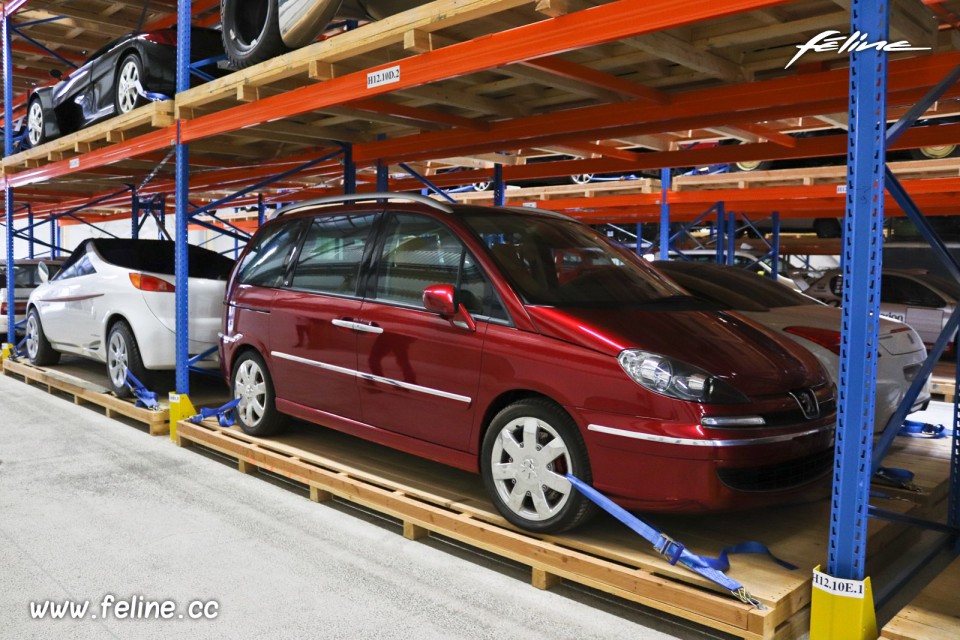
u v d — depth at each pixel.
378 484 4.28
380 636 2.93
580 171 8.68
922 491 4.19
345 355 4.39
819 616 2.72
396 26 3.91
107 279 6.70
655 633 2.99
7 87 9.76
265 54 5.19
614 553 3.23
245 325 5.20
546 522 3.41
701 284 6.02
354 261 4.53
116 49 7.32
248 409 5.27
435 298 3.69
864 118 2.57
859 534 2.65
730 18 4.04
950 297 10.20
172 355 6.32
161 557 3.65
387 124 7.05
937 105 5.91
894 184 2.85
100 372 8.34
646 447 3.12
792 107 5.29
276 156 8.12
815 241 14.90
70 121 8.83
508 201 13.80
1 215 14.45
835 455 2.69
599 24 3.17
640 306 3.80
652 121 5.78
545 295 3.72
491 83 5.35
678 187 11.29
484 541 3.57
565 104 5.95
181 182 5.96
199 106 5.89
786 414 3.30
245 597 3.24
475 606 3.20
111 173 9.25
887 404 5.06
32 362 8.78
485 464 3.66
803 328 5.04
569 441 3.34
